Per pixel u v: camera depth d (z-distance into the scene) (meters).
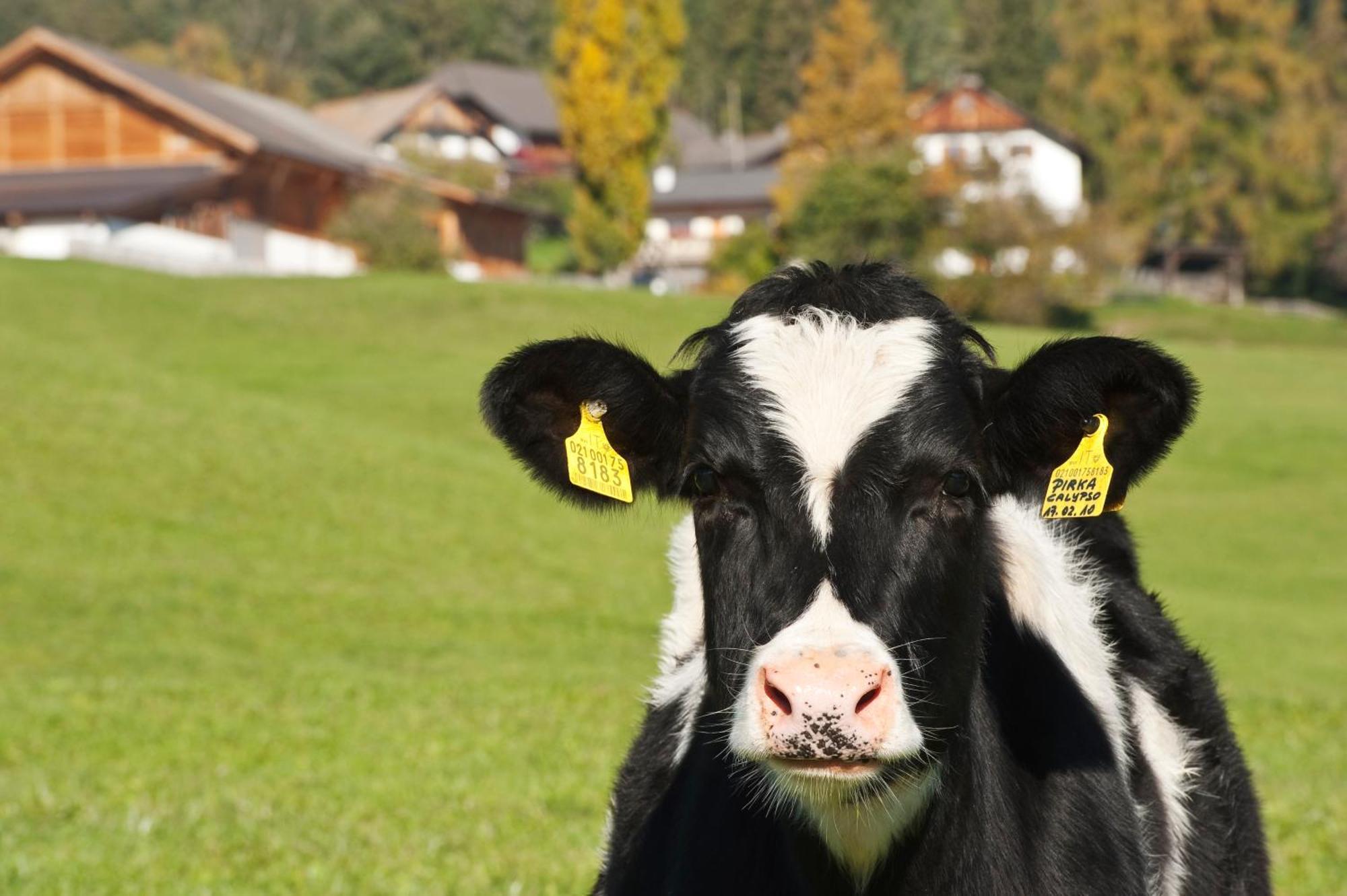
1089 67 107.69
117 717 15.20
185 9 160.88
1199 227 104.38
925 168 72.69
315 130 85.44
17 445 30.81
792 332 4.86
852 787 4.41
